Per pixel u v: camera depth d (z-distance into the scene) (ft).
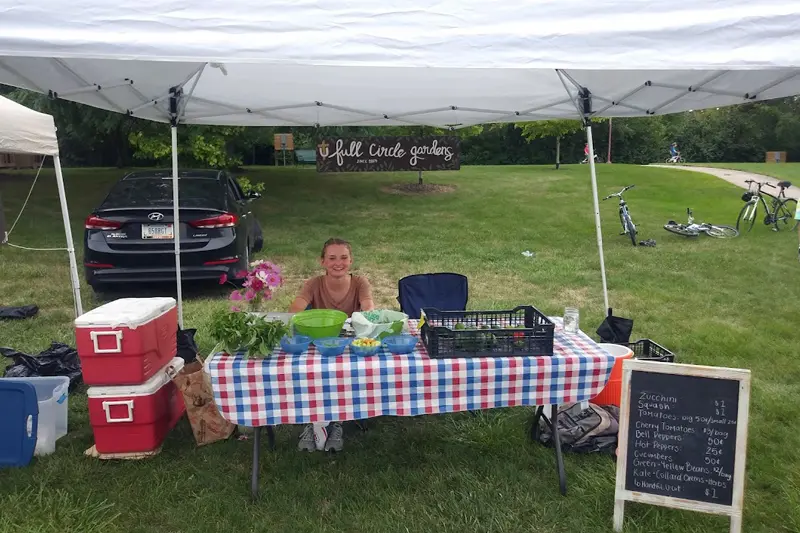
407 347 9.22
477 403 8.98
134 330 10.28
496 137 114.21
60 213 38.63
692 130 130.11
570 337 10.29
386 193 49.39
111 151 72.49
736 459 8.19
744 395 8.14
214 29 7.85
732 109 131.54
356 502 9.46
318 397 8.77
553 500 9.48
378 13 8.00
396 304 21.63
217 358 9.14
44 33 7.63
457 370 8.82
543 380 9.02
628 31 8.14
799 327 19.07
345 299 12.19
